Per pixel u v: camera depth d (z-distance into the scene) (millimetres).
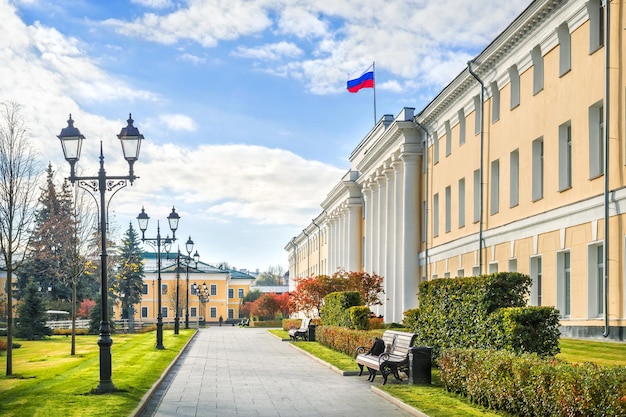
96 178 16859
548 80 26500
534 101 27688
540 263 27562
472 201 34750
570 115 24703
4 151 24750
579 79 24062
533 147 27891
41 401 14461
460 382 15078
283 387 18438
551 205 26062
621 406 9164
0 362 28609
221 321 116375
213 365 25656
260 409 14578
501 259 30750
